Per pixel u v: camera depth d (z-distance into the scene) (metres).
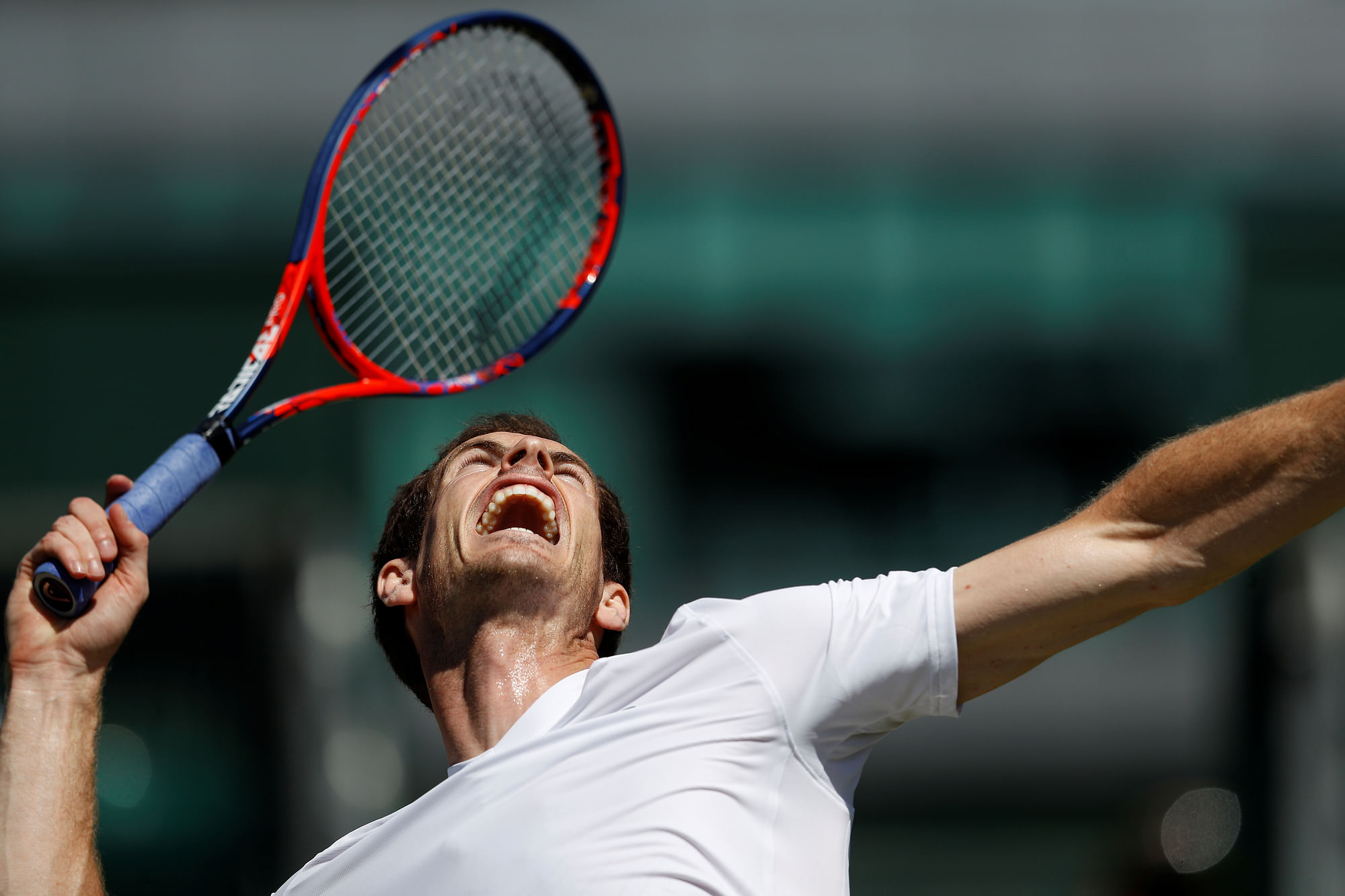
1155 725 52.69
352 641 45.22
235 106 57.62
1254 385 57.81
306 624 45.22
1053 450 58.50
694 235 58.38
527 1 57.97
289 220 57.62
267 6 57.72
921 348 58.56
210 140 57.62
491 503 14.05
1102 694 53.09
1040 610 11.23
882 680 11.39
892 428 58.50
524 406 56.94
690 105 58.31
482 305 18.67
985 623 11.35
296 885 12.29
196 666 45.00
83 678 12.16
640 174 58.25
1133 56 58.44
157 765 43.56
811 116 58.34
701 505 57.78
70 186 57.34
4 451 56.12
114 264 57.44
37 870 11.48
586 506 14.30
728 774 11.17
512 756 11.70
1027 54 58.44
